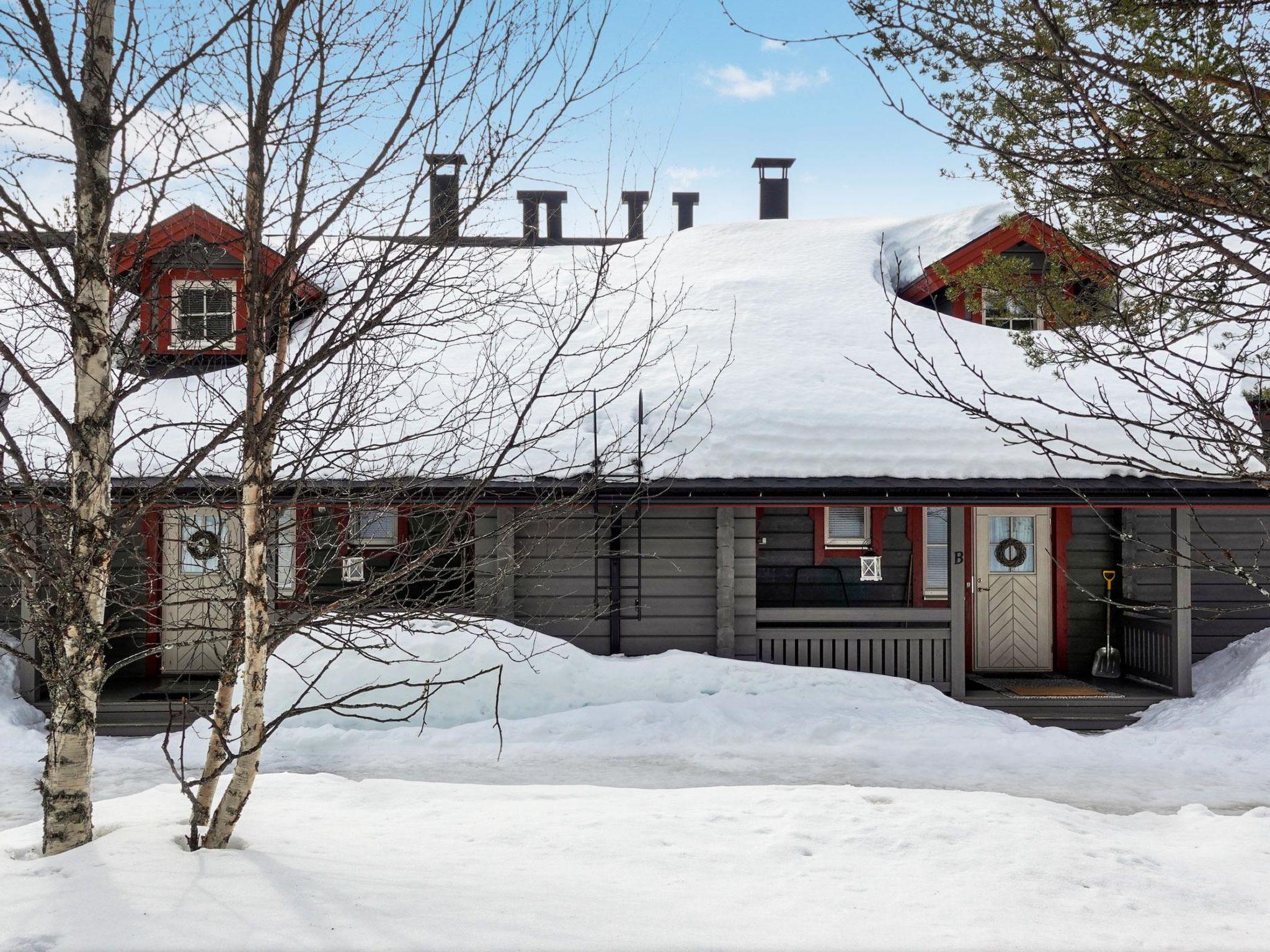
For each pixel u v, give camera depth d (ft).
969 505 38.29
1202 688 41.19
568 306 48.75
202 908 13.82
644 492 36.73
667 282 54.24
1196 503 37.35
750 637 41.04
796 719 35.86
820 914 15.53
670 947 13.55
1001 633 46.09
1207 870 18.90
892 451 39.78
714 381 31.35
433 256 16.22
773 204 72.43
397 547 18.69
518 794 24.67
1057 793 28.94
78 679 16.34
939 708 37.76
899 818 21.54
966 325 49.62
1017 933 14.84
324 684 36.32
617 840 19.83
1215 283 16.52
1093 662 45.55
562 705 36.96
